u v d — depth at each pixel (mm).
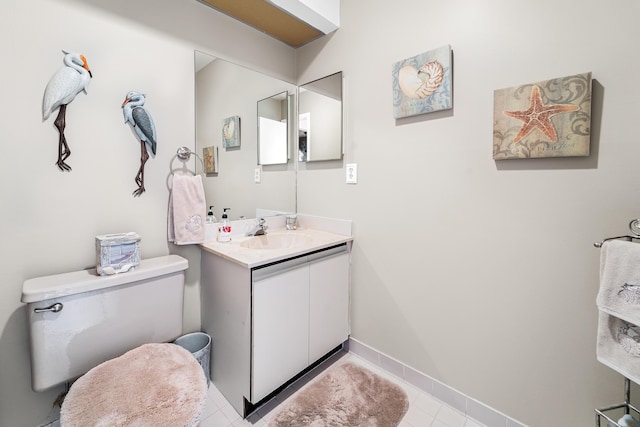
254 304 1312
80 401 896
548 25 1109
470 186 1353
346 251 1840
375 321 1783
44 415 1191
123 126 1334
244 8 1646
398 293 1661
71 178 1212
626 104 981
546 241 1171
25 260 1129
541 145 1118
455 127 1379
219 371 1549
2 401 1113
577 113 1039
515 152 1182
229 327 1441
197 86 1587
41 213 1152
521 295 1246
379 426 1340
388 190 1658
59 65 1155
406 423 1373
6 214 1084
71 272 1219
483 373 1376
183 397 937
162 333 1332
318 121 2000
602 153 1032
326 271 1697
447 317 1476
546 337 1197
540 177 1166
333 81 1893
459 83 1352
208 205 1673
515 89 1170
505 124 1199
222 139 1722
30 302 1000
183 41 1521
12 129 1077
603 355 961
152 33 1405
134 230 1397
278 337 1435
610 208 1029
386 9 1604
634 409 969
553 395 1195
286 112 2088
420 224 1538
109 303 1166
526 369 1256
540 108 1114
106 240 1181
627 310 887
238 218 1836
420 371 1593
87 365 1124
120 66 1312
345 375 1702
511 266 1264
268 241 1867
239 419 1378
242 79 1807
